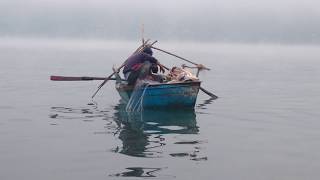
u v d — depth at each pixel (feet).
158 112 44.29
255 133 34.42
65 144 30.83
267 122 38.93
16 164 26.11
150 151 28.99
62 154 28.25
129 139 32.40
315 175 24.06
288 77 84.58
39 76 82.94
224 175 24.07
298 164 26.00
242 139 32.32
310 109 45.93
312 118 40.73
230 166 25.64
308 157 27.45
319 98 54.75
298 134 33.88
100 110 45.88
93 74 86.74
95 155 28.02
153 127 36.94
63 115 42.60
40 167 25.54
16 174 24.34
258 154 28.19
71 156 27.76
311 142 31.24
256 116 41.93
